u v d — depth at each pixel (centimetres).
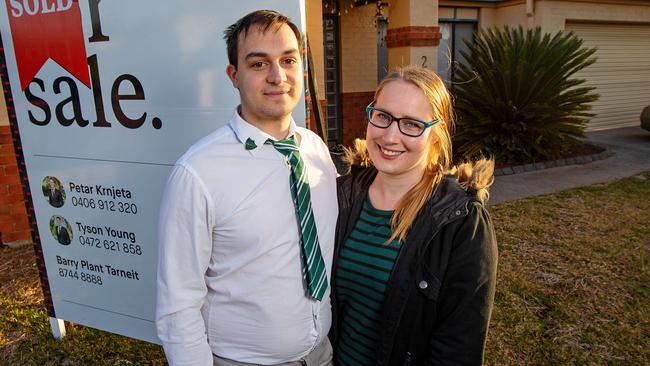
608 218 522
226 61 207
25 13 233
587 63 788
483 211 148
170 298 147
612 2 1070
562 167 777
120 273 255
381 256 158
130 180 236
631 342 301
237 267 150
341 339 177
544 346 299
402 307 152
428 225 150
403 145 153
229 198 146
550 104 773
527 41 782
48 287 280
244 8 200
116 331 267
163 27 211
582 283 373
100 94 229
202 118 215
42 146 252
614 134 1081
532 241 457
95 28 221
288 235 153
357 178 176
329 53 891
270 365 162
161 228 147
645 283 372
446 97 159
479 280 143
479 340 145
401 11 773
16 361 295
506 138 769
